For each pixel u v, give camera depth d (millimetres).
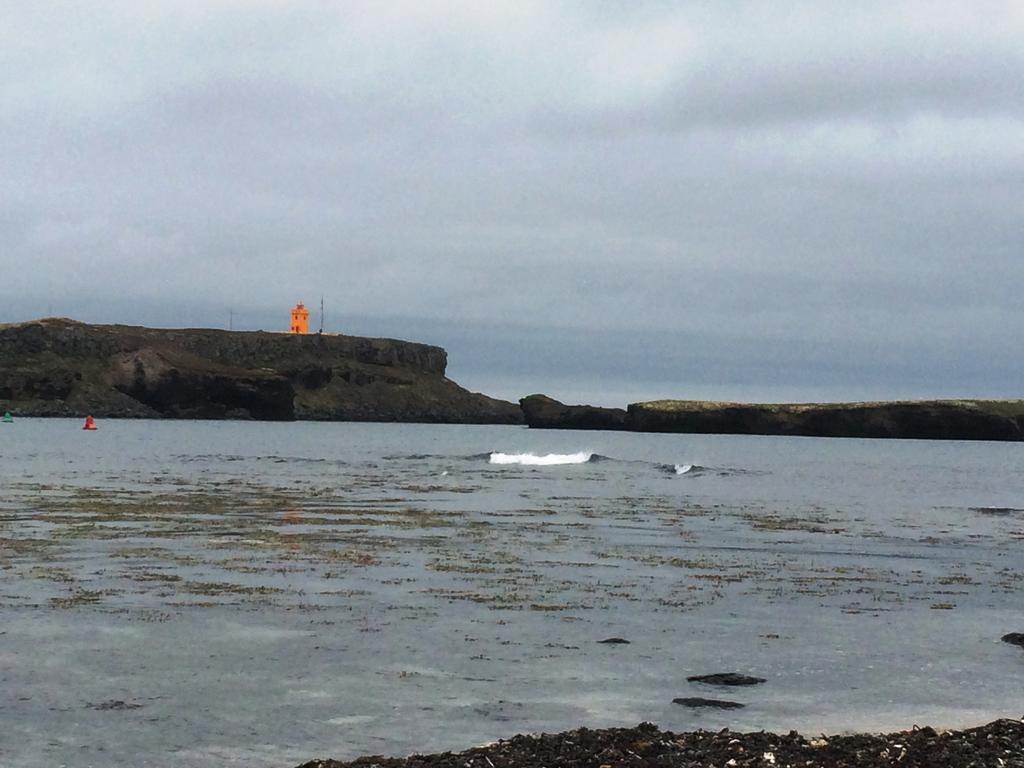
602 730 14750
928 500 69188
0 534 37562
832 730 15453
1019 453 174250
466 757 13391
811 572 31844
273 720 15609
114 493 57812
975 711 16625
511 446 167500
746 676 18453
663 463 117188
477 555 33938
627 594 26844
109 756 13938
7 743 14438
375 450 138875
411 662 19172
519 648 20422
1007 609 25953
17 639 20562
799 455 150500
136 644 20312
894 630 22938
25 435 168875
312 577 28656
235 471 83375
